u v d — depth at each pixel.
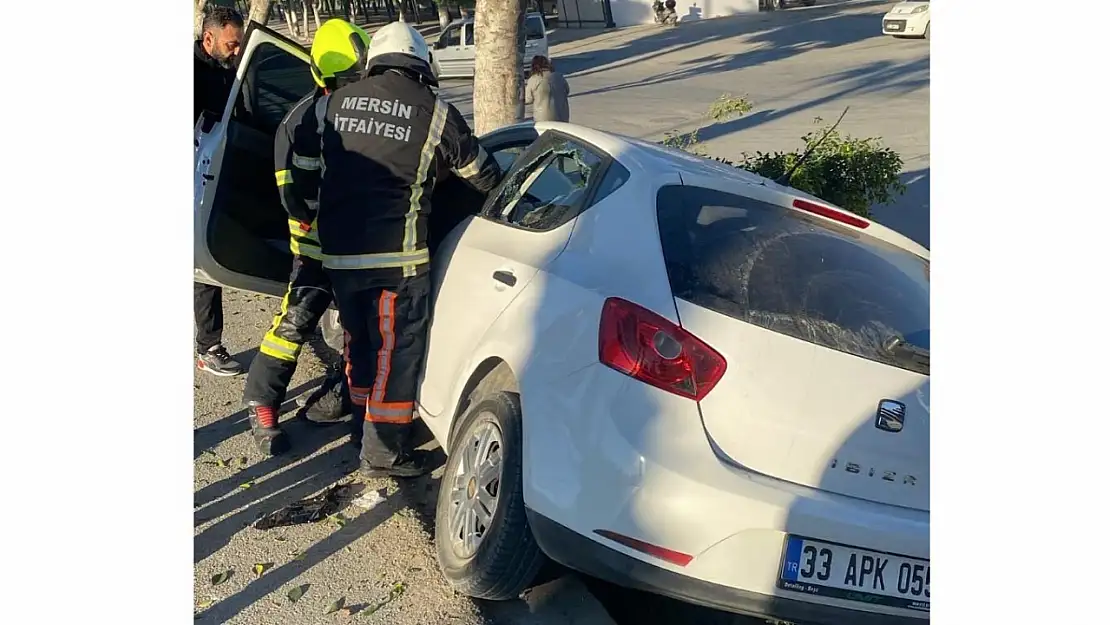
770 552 2.33
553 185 3.32
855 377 2.51
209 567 3.05
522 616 2.88
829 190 6.22
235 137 4.36
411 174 3.37
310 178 3.68
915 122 13.71
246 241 4.53
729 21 35.47
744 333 2.50
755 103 16.94
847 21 31.66
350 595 2.94
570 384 2.55
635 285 2.61
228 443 4.00
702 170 3.12
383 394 3.47
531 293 2.89
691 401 2.40
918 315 2.80
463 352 3.15
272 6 13.90
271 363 3.81
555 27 40.16
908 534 2.37
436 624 2.80
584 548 2.44
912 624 2.41
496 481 2.77
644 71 23.97
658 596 3.07
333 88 3.73
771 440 2.40
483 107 6.65
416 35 3.48
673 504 2.34
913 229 8.10
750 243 2.82
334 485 3.66
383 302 3.40
